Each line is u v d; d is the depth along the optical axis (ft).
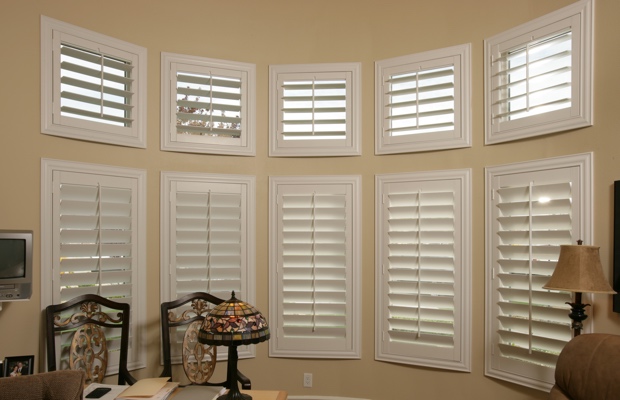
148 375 10.68
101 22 10.23
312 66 11.88
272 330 11.83
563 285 7.93
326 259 11.83
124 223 10.43
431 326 10.97
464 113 10.70
